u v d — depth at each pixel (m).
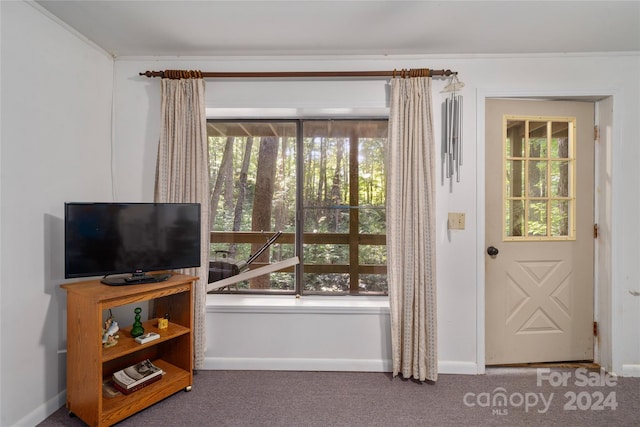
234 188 2.41
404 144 2.02
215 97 2.16
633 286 2.09
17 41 1.52
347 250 2.38
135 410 1.66
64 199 1.79
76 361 1.63
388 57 2.14
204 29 1.84
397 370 2.02
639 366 2.09
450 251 2.12
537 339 2.22
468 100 2.12
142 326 1.91
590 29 1.82
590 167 2.21
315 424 1.63
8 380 1.49
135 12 1.68
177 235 1.89
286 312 2.16
